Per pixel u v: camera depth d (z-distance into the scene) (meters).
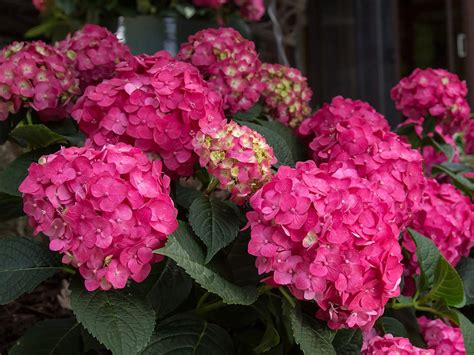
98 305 0.74
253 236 0.73
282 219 0.71
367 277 0.72
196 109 0.82
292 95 1.12
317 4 3.06
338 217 0.71
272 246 0.72
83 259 0.71
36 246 0.81
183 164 0.84
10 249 0.80
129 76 0.85
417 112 1.22
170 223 0.72
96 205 0.70
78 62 1.06
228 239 0.78
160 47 1.46
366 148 0.89
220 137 0.78
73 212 0.70
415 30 5.61
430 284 0.92
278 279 0.72
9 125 0.98
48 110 0.98
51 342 0.87
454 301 0.89
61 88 0.96
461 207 1.02
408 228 0.95
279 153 0.95
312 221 0.71
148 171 0.73
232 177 0.78
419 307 0.92
